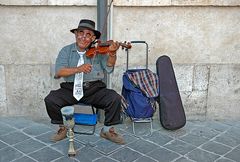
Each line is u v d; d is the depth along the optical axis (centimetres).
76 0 413
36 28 426
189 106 461
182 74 448
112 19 416
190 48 441
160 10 425
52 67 439
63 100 368
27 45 432
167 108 414
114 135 388
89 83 370
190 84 453
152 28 430
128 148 377
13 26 424
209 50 444
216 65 449
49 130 419
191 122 456
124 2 412
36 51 434
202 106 462
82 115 364
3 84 443
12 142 383
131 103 399
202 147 383
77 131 413
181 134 415
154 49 438
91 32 357
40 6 417
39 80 444
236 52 447
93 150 370
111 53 356
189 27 434
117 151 369
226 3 422
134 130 420
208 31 437
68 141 388
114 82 444
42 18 423
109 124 377
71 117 339
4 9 417
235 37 442
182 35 436
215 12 430
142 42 414
